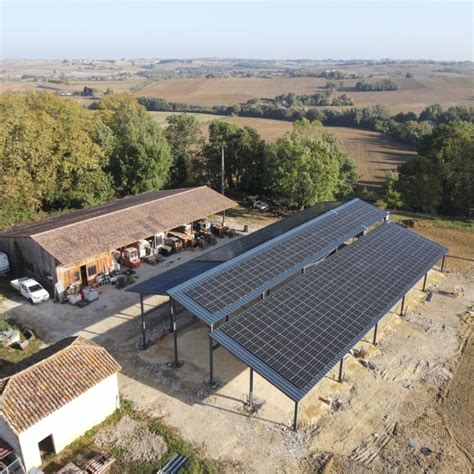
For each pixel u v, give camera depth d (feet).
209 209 148.05
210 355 77.66
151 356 87.86
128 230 125.18
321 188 169.78
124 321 100.37
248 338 73.15
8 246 121.39
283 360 69.56
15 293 112.57
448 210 200.64
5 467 60.80
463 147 193.57
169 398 76.95
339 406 75.61
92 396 68.80
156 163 189.37
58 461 64.69
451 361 87.81
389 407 75.77
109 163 190.39
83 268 115.03
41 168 163.32
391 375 83.46
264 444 67.92
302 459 65.51
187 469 63.00
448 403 76.89
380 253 105.70
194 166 210.18
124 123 211.00
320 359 70.64
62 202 180.24
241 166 199.72
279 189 172.76
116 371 71.46
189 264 105.09
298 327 76.79
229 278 86.58
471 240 150.00
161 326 98.02
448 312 104.88
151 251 133.39
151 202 140.77
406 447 67.92
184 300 78.64
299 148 170.09
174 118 222.07
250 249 106.22
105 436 69.21
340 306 83.92
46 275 111.04
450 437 69.97
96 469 62.13
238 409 74.64
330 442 68.59
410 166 209.15
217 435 69.51
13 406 61.16
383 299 88.53
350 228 117.29
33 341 92.38
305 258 98.73
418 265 104.37
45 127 164.86
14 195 155.94
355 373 83.71
